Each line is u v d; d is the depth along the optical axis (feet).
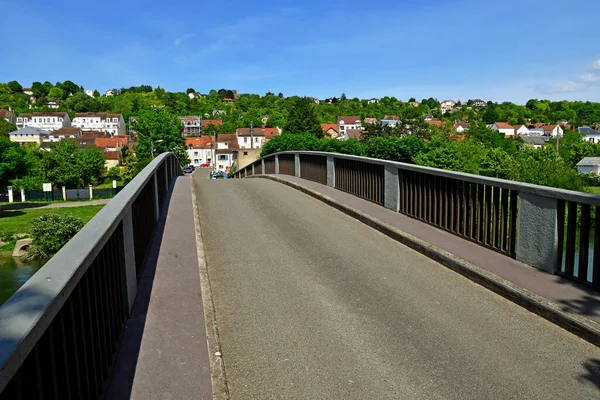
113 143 407.64
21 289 7.56
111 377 12.05
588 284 18.57
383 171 35.65
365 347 15.34
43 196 226.79
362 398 12.61
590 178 148.25
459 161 164.66
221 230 30.66
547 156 168.35
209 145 424.46
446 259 23.07
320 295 19.72
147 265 20.92
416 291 20.10
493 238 23.90
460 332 16.35
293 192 47.29
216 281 21.39
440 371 13.92
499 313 17.79
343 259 24.57
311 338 15.96
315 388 13.05
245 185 53.88
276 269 23.03
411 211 32.01
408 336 16.08
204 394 11.43
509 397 12.66
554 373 13.76
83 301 9.82
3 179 197.98
